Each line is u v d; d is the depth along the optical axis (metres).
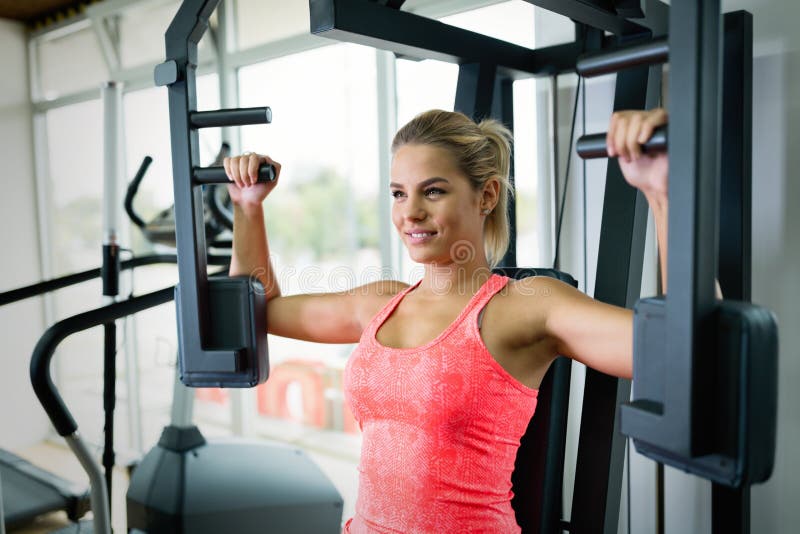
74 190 3.80
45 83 3.62
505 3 2.13
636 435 0.71
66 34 3.62
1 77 3.48
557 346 0.99
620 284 1.31
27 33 3.57
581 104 1.91
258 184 1.12
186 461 2.50
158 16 3.35
